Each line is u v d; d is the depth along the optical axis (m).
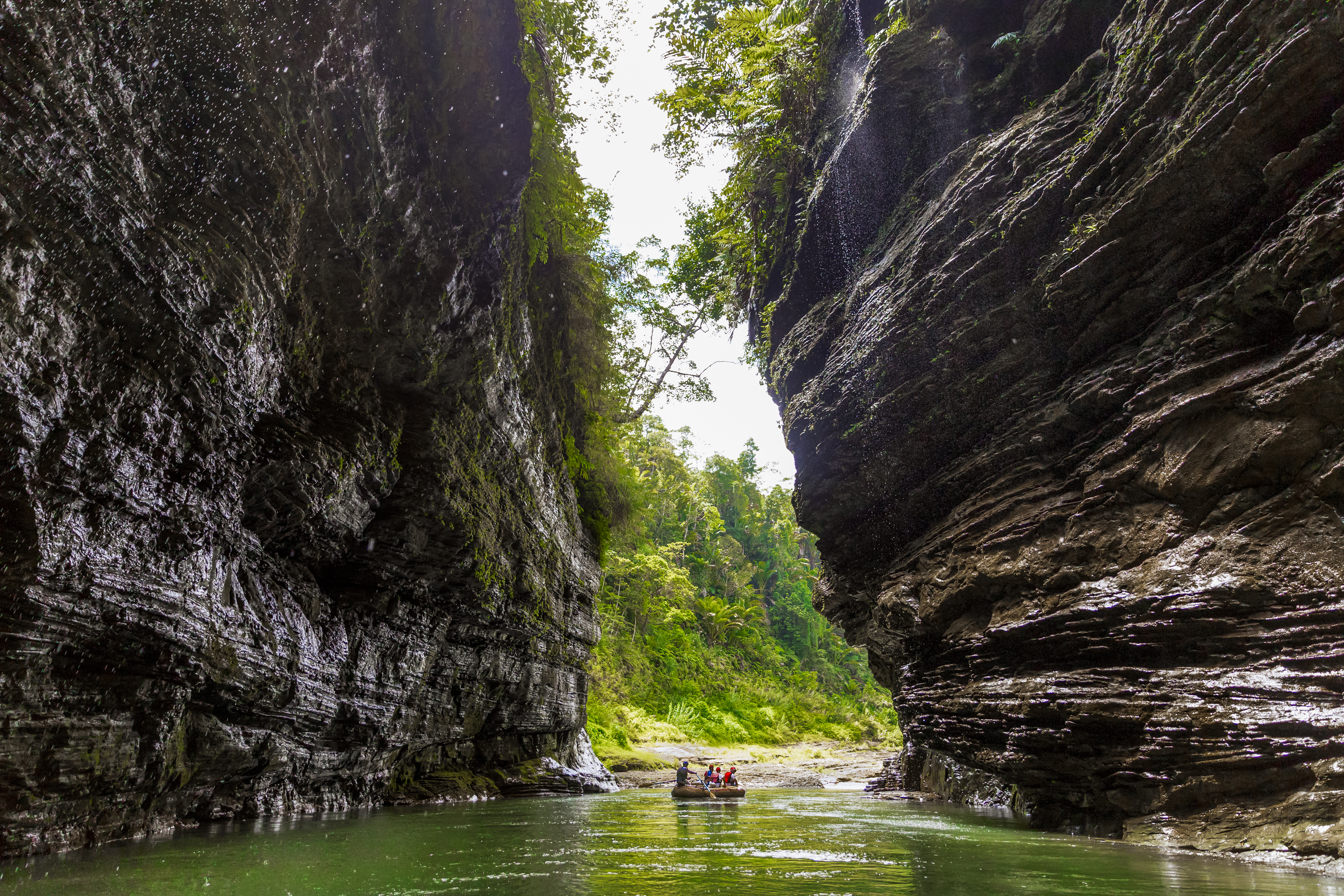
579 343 19.81
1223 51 8.88
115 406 6.46
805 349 16.56
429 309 11.38
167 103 6.85
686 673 49.44
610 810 12.66
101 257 6.19
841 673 67.44
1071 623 9.53
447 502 11.98
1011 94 13.41
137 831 7.53
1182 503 8.80
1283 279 8.09
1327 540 7.50
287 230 8.37
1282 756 7.11
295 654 9.64
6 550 5.62
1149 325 10.05
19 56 5.42
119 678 6.86
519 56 11.84
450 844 7.78
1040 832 9.51
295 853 6.79
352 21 9.03
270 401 8.80
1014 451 11.48
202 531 7.78
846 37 17.83
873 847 7.88
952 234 12.62
